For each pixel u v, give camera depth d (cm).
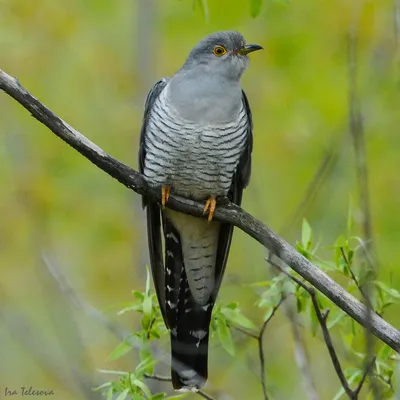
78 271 1459
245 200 1460
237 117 977
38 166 1486
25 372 1277
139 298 852
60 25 1505
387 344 750
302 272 789
